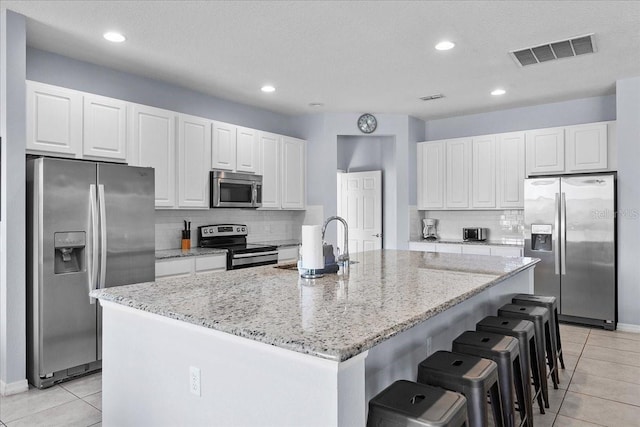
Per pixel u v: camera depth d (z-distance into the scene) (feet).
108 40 11.00
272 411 4.53
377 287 6.95
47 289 9.73
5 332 9.37
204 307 5.50
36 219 9.71
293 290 6.69
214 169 14.94
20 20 9.56
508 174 17.52
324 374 4.13
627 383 9.98
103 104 11.77
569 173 16.08
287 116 19.44
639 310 14.06
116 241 10.85
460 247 17.99
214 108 16.20
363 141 21.94
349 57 12.21
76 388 9.78
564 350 12.38
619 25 10.11
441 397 4.86
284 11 9.44
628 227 14.16
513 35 10.70
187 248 14.74
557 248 15.23
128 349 6.22
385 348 7.02
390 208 20.76
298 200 18.48
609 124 15.25
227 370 4.96
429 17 9.72
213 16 9.67
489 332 7.61
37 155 10.50
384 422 4.60
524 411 7.35
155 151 13.10
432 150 19.56
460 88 15.24
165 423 5.68
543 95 16.17
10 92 9.40
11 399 9.19
